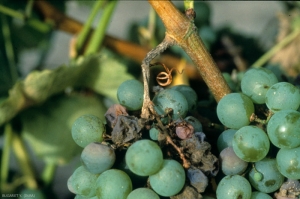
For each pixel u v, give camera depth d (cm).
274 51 52
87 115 36
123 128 34
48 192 53
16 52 57
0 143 66
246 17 75
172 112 34
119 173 34
